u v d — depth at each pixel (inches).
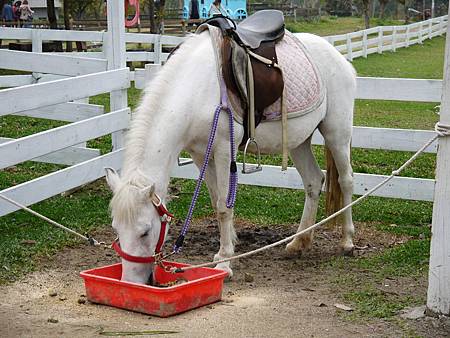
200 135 201.6
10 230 253.6
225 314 178.5
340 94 234.4
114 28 304.5
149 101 192.4
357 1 2373.3
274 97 212.7
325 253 241.4
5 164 231.8
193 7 889.5
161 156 189.2
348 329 169.6
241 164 306.2
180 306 177.8
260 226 274.2
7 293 193.8
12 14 959.6
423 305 184.9
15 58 318.7
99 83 281.0
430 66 875.4
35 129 414.6
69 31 521.3
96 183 325.7
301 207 299.0
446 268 172.4
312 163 240.8
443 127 168.9
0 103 230.7
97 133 279.9
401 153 390.0
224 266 208.8
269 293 197.8
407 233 262.8
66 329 166.9
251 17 233.6
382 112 540.7
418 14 2068.2
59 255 231.3
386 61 920.9
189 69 200.1
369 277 213.0
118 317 175.8
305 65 223.6
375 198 314.3
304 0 2321.6
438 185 171.3
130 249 174.2
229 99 202.1
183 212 289.0
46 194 255.3
